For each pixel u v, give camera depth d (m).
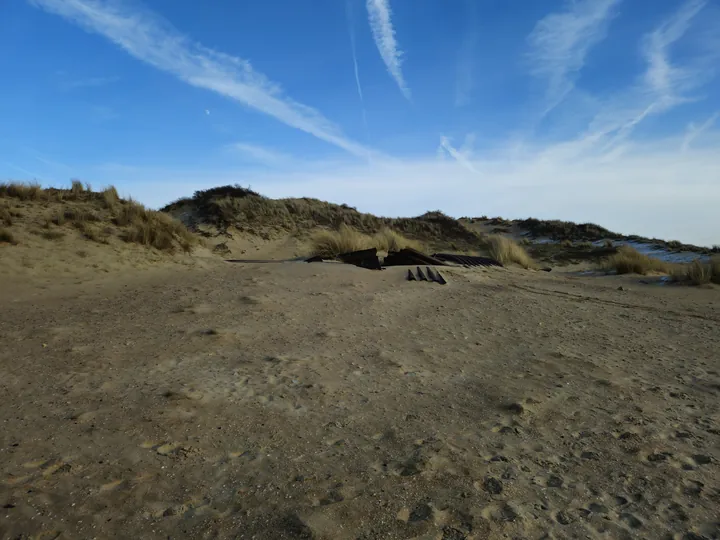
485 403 4.02
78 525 2.18
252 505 2.42
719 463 2.99
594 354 5.68
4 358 4.57
